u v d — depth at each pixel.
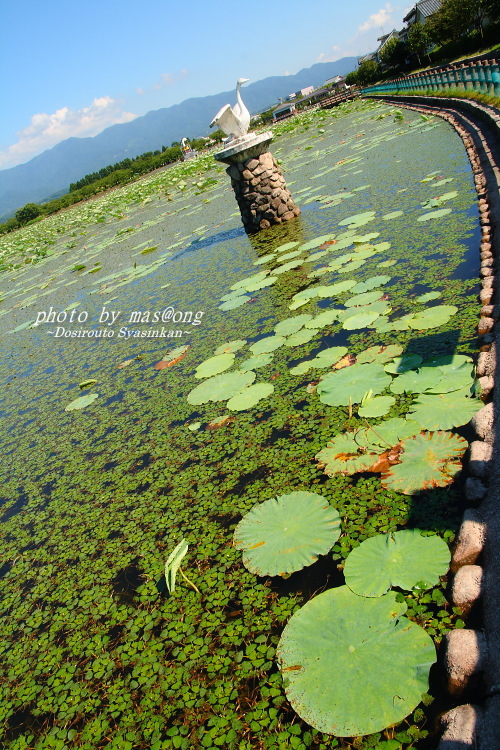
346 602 1.70
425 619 1.57
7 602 2.45
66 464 3.54
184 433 3.30
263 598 1.91
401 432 2.40
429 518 1.94
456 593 1.57
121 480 3.09
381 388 2.81
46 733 1.72
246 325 4.68
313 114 35.88
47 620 2.24
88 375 5.15
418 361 2.93
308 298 4.58
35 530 2.94
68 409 4.45
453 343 2.99
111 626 2.07
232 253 7.63
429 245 4.68
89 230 19.09
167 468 3.02
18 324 8.66
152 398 4.00
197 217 12.57
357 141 14.19
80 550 2.62
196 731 1.54
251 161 7.78
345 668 1.49
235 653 1.74
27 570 2.62
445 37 25.38
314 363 3.41
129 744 1.58
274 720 1.48
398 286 4.10
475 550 1.68
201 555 2.24
